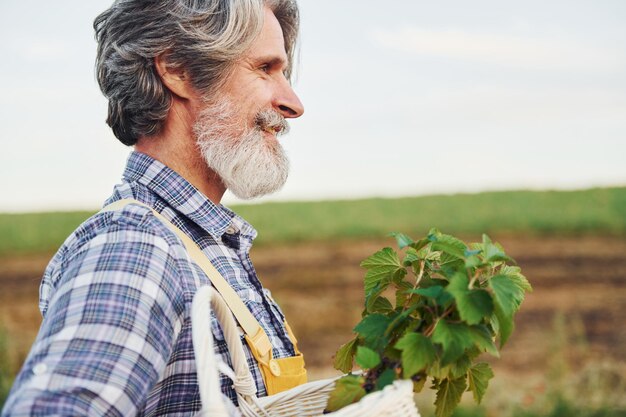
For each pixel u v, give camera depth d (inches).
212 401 41.4
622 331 456.1
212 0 58.7
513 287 45.4
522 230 835.4
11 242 836.6
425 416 265.0
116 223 50.5
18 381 43.3
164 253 49.7
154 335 46.8
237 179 59.9
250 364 54.1
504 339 45.4
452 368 47.3
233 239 60.1
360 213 992.2
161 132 60.6
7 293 626.8
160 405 50.4
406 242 50.4
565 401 290.0
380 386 45.7
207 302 45.2
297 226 892.6
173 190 57.9
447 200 1050.7
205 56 58.6
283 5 72.7
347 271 687.7
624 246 743.1
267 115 61.0
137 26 59.0
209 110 59.6
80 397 42.5
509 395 304.0
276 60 61.7
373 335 48.8
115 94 60.6
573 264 665.6
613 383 319.6
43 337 44.9
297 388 50.9
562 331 375.2
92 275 46.8
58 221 951.6
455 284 45.1
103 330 44.9
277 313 61.9
